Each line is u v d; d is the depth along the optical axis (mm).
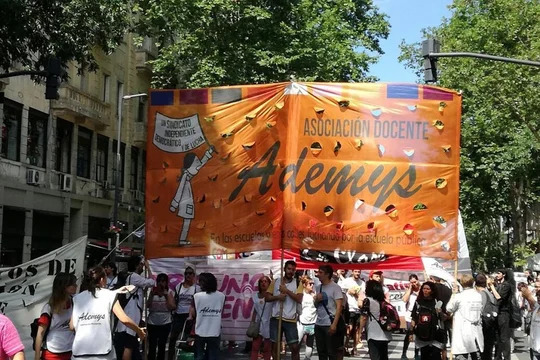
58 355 8688
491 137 38844
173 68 31516
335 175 12977
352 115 13008
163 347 14109
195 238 13328
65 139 33625
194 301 12625
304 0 33656
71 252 14680
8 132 28922
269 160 13148
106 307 8438
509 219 51594
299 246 12984
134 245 40562
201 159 13391
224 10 29000
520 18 28391
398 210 12898
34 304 14359
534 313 13078
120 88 39656
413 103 12953
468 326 13414
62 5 18266
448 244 12867
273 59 29156
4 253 28484
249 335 14195
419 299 12875
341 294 12820
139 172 42312
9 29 16812
